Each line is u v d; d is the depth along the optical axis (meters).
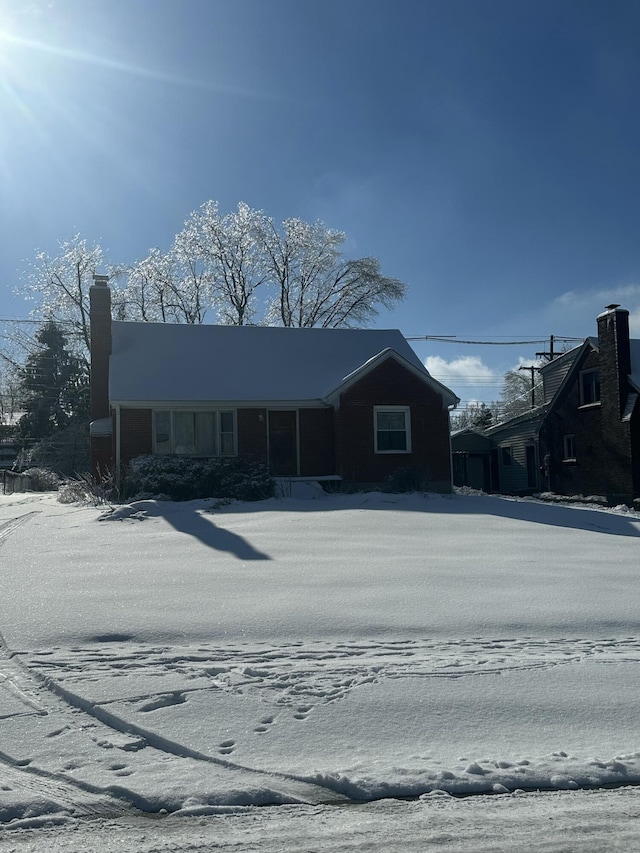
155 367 26.67
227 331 29.61
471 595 9.59
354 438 25.41
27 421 54.16
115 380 25.59
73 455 47.47
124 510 17.75
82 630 8.03
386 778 4.89
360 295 48.09
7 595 9.61
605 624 8.46
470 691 6.30
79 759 5.14
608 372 29.78
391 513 17.64
